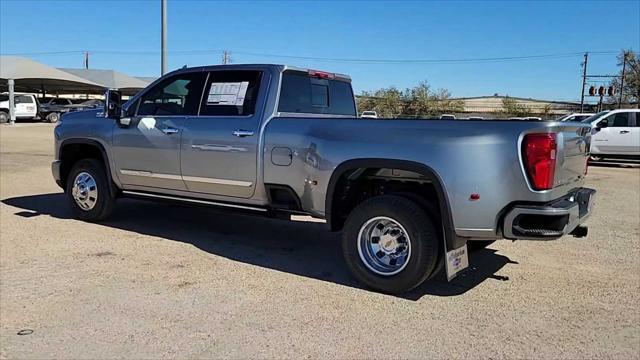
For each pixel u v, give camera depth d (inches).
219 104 236.2
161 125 249.6
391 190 203.3
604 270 221.0
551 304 181.8
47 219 296.4
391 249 189.6
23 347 146.1
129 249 240.1
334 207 203.6
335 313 171.5
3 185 418.3
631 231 294.8
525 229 169.3
